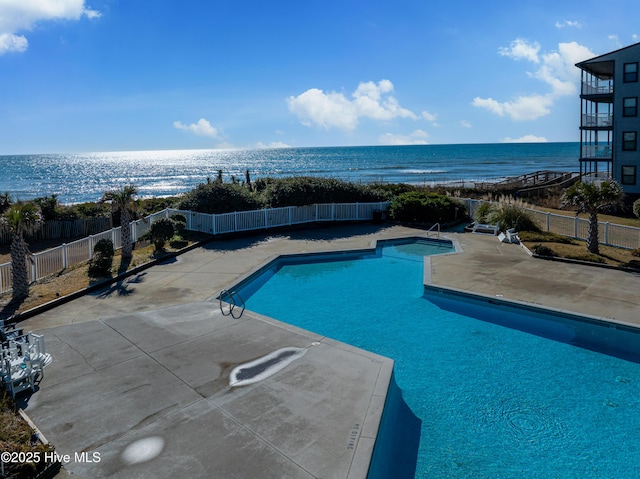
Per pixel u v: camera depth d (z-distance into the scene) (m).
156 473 4.98
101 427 5.86
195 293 12.21
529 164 106.12
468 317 11.21
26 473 4.77
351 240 19.58
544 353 9.20
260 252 17.22
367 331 10.42
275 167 119.50
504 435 6.54
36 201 22.12
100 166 153.88
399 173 87.56
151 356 8.00
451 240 19.20
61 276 13.62
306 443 5.48
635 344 9.55
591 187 15.77
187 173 110.88
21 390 6.70
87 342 8.63
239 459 5.20
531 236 18.42
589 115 31.39
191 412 6.20
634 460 5.99
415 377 8.27
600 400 7.44
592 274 13.61
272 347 8.40
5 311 10.58
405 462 5.94
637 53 28.38
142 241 18.55
